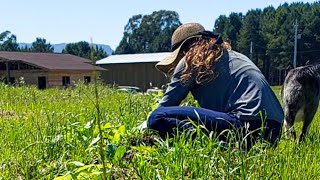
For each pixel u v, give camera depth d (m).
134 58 49.34
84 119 5.44
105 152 3.38
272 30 83.31
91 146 3.66
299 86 6.84
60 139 3.97
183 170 3.03
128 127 4.62
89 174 2.91
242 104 3.89
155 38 109.62
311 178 3.42
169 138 3.91
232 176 3.02
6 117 6.77
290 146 4.30
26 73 41.16
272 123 3.90
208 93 4.04
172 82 4.14
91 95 11.96
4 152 3.91
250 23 86.38
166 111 4.03
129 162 3.45
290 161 3.63
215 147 3.50
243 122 3.85
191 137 3.62
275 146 3.96
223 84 3.99
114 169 3.21
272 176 3.18
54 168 3.35
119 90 15.06
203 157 3.23
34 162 3.45
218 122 3.87
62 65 41.88
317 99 6.88
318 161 4.06
